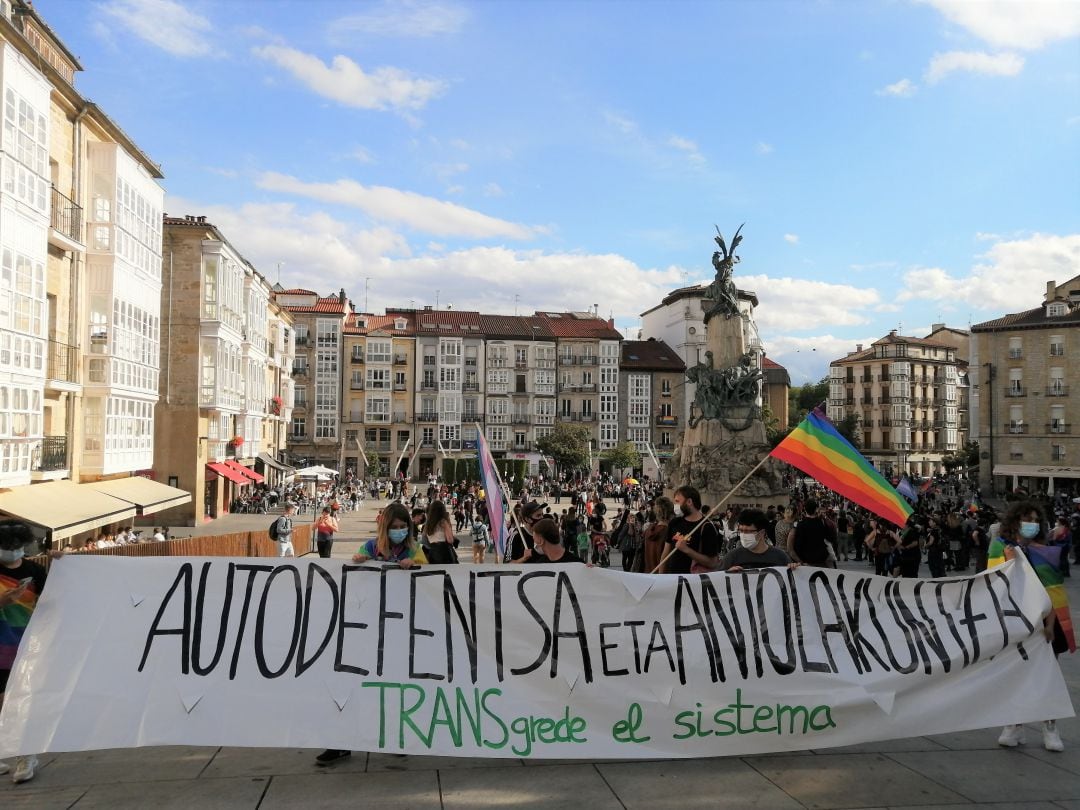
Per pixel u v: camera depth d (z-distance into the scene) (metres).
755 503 43.81
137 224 29.31
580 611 7.54
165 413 41.12
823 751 7.75
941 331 131.62
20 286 20.91
